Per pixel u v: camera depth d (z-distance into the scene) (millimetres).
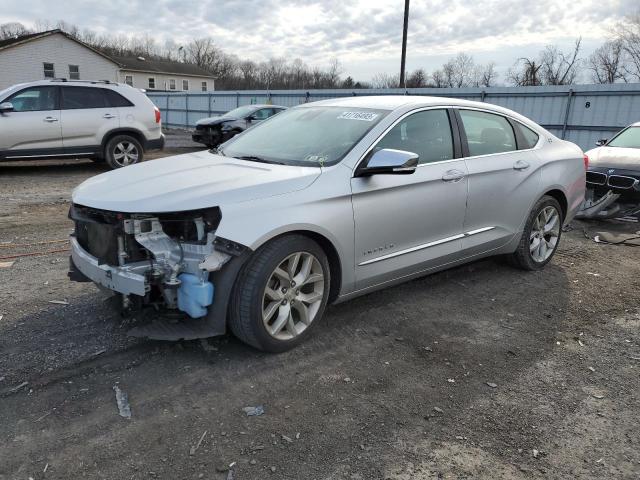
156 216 3168
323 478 2438
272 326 3455
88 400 2943
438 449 2672
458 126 4582
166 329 3371
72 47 38312
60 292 4426
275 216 3285
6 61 35438
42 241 6039
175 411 2885
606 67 39031
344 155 3787
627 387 3338
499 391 3227
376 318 4188
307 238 3490
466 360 3594
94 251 3404
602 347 3875
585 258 6137
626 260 6109
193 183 3354
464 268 5527
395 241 4043
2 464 2439
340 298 3857
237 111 19016
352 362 3496
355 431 2785
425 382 3293
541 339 3965
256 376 3266
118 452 2551
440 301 4609
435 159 4340
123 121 11734
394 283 4246
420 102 4398
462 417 2947
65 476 2387
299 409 2951
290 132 4359
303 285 3551
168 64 61594
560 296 4863
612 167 7875
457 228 4531
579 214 7992
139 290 3105
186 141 23109
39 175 11352
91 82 11445
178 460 2514
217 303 3240
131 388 3076
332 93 24547
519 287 5047
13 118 10547
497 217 4887
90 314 3998
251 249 3188
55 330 3729
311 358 3520
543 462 2611
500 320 4273
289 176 3496
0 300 4223
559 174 5434
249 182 3359
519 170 5023
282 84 77750
